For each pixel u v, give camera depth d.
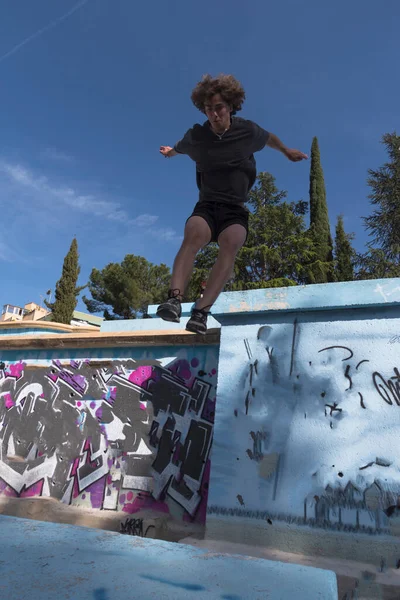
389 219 26.16
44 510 6.52
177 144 2.48
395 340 4.77
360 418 4.69
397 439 4.48
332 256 28.81
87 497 6.66
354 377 4.84
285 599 1.12
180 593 1.13
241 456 5.04
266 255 27.20
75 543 1.47
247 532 4.75
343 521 4.42
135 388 6.95
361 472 4.51
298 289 5.25
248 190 2.46
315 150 31.55
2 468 7.52
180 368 6.72
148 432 6.61
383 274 25.14
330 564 4.22
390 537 4.21
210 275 2.27
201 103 2.29
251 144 2.35
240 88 2.27
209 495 5.05
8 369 8.20
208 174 2.40
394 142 26.69
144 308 35.75
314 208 29.97
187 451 6.23
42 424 7.50
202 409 6.33
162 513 6.07
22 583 1.14
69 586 1.13
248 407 5.19
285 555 4.44
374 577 4.00
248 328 5.50
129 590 1.13
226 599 1.10
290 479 4.75
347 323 5.04
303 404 4.96
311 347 5.12
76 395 7.39
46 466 7.20
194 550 1.45
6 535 1.52
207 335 6.50
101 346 7.43
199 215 2.33
